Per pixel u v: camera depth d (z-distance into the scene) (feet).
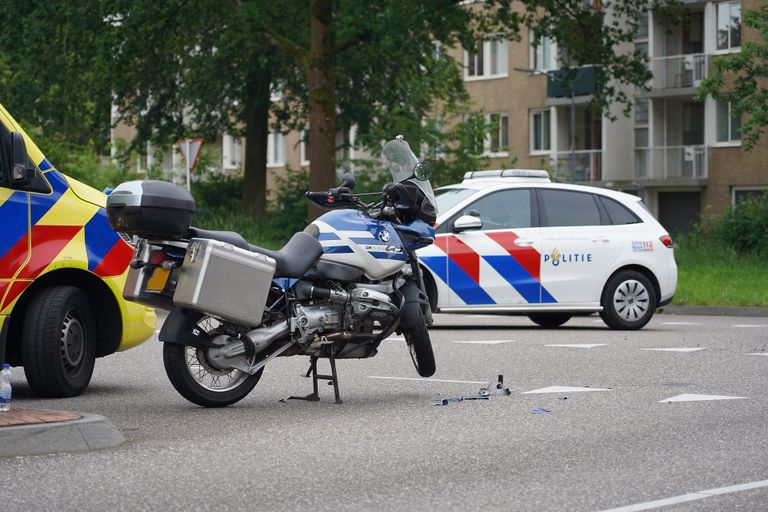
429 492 24.94
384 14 114.32
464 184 68.13
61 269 39.99
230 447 30.04
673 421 33.68
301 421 34.12
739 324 72.74
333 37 116.88
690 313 88.12
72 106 129.39
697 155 193.57
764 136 187.52
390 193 39.52
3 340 37.55
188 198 34.50
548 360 49.75
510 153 213.87
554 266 66.39
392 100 157.17
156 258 34.78
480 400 38.14
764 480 25.93
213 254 34.81
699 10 191.11
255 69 153.17
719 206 191.83
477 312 65.36
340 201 39.11
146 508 23.62
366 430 32.50
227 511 23.40
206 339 36.01
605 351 53.36
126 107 157.99
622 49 196.13
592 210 67.87
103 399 38.99
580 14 128.98
